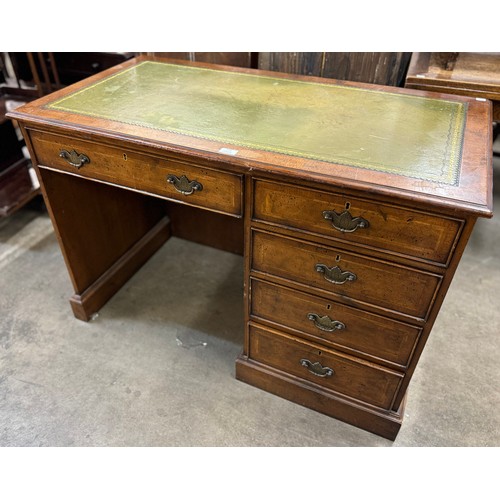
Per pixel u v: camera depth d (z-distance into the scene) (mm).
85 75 2137
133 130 1113
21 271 1934
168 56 1756
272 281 1188
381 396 1270
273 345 1343
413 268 979
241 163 978
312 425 1367
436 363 1557
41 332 1655
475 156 1008
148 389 1460
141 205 1899
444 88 1448
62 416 1375
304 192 978
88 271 1670
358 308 1119
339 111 1231
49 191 1381
